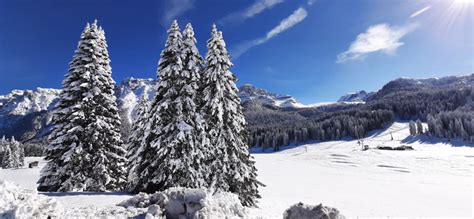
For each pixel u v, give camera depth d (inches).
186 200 451.8
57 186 816.9
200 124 770.2
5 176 1900.8
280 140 6515.8
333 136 6441.9
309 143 6318.9
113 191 803.4
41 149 5556.1
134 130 1289.4
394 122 7534.5
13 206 335.3
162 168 748.0
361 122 6781.5
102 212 435.5
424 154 3206.2
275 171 2514.8
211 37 858.1
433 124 5516.7
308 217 417.1
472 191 1449.3
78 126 815.7
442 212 932.0
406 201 1183.6
